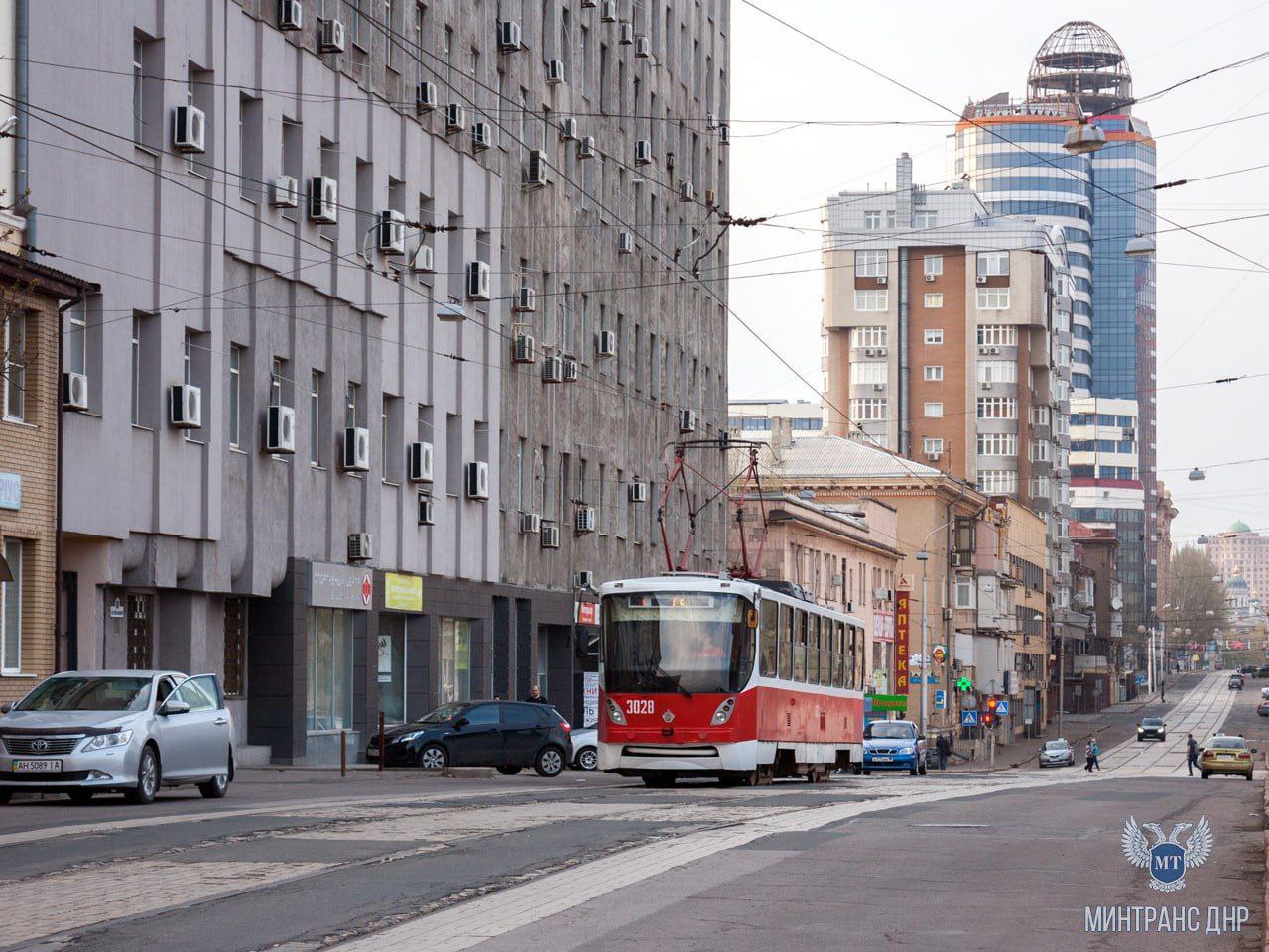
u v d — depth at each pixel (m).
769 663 33.72
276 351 39.53
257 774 36.00
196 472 36.19
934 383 145.62
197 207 36.31
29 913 12.16
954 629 111.38
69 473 32.03
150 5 34.75
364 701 43.56
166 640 36.16
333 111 42.06
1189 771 80.81
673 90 67.56
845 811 23.23
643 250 63.97
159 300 34.78
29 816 20.78
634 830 19.05
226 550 37.25
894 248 146.50
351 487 43.09
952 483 108.38
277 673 39.66
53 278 30.67
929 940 11.34
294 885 13.76
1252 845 19.23
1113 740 129.88
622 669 32.25
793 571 82.06
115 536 33.34
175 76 35.34
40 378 30.94
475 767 40.44
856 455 108.31
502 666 52.22
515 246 52.75
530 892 13.44
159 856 15.82
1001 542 123.50
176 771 24.55
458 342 49.00
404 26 45.62
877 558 99.38
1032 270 144.75
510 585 52.44
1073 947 11.22
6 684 30.05
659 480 65.88
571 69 57.09
